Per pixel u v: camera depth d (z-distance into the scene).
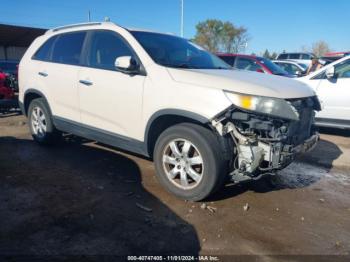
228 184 4.03
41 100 5.32
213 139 3.34
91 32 4.61
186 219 3.27
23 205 3.42
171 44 4.44
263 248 2.87
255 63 9.24
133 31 4.29
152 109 3.69
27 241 2.82
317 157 5.59
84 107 4.52
